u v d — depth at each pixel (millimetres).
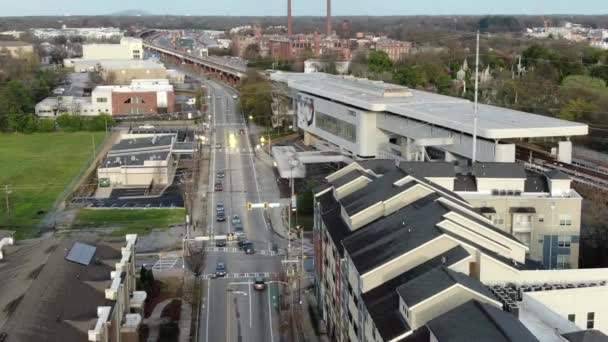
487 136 131125
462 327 56500
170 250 130000
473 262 73938
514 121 142750
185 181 183500
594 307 70938
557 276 73938
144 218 151125
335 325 91062
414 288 65438
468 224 80562
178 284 113125
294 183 177125
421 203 87875
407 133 168000
